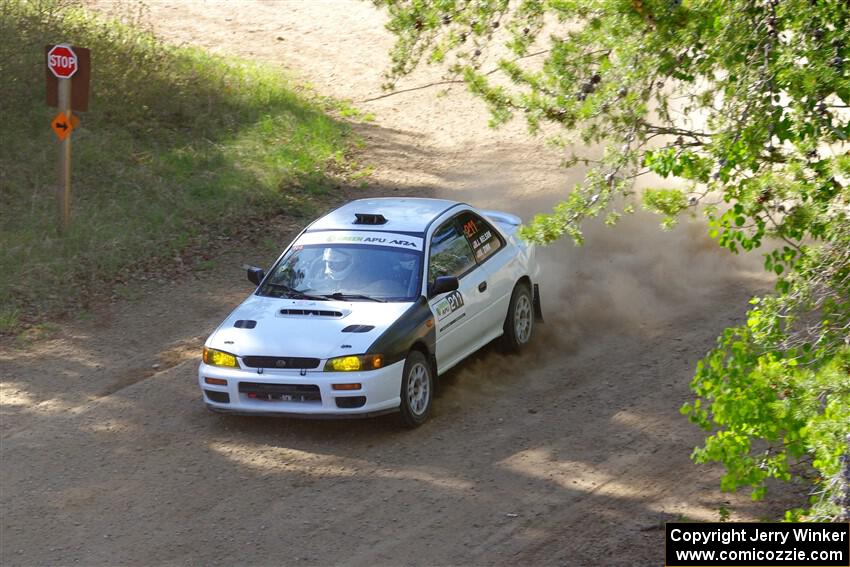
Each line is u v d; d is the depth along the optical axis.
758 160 23.50
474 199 63.41
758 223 22.39
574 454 31.83
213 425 34.25
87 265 50.06
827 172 21.33
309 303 34.81
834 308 22.77
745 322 43.41
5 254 49.38
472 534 26.84
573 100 26.11
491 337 39.16
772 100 22.70
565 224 24.27
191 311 46.19
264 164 66.19
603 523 27.48
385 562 25.41
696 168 23.23
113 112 68.62
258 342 33.00
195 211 57.91
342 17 109.19
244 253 53.91
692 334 42.44
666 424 33.97
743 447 22.42
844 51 22.34
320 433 33.56
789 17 22.75
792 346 23.45
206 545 26.27
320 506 28.41
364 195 64.12
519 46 29.91
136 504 28.56
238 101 76.56
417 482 29.88
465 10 30.69
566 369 39.19
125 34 81.44
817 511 21.05
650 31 23.56
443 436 33.22
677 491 29.42
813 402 20.22
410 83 90.81
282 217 59.47
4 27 69.62
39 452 32.09
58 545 26.28
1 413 35.34
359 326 33.16
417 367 33.94
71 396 36.97
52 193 57.44
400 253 36.12
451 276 36.53
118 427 34.16
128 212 56.66
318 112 79.31
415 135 78.44
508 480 30.02
